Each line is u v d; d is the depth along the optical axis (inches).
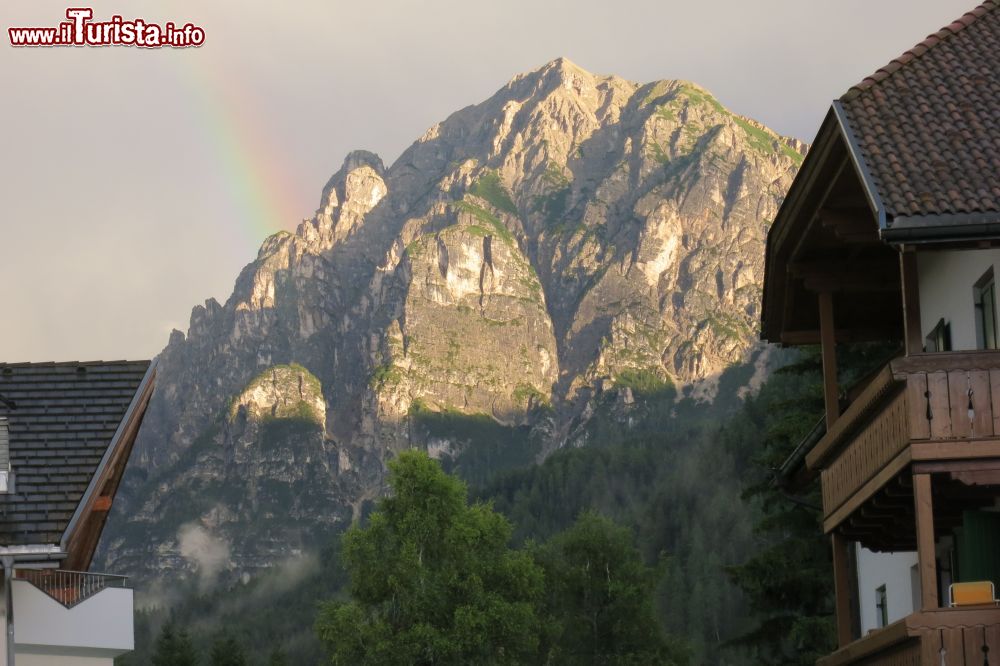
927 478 798.5
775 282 1168.2
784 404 1927.9
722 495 7701.8
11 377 1118.4
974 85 868.0
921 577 789.9
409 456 2263.8
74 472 1019.9
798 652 1909.4
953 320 986.7
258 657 7662.4
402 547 2208.4
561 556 3004.4
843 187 935.7
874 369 1234.6
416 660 2138.3
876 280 1099.3
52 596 1014.4
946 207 766.5
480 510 2298.2
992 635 777.6
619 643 2903.5
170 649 3868.1
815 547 1868.8
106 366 1134.4
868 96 869.8
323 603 2199.8
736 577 1894.7
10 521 977.5
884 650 895.1
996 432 792.9
